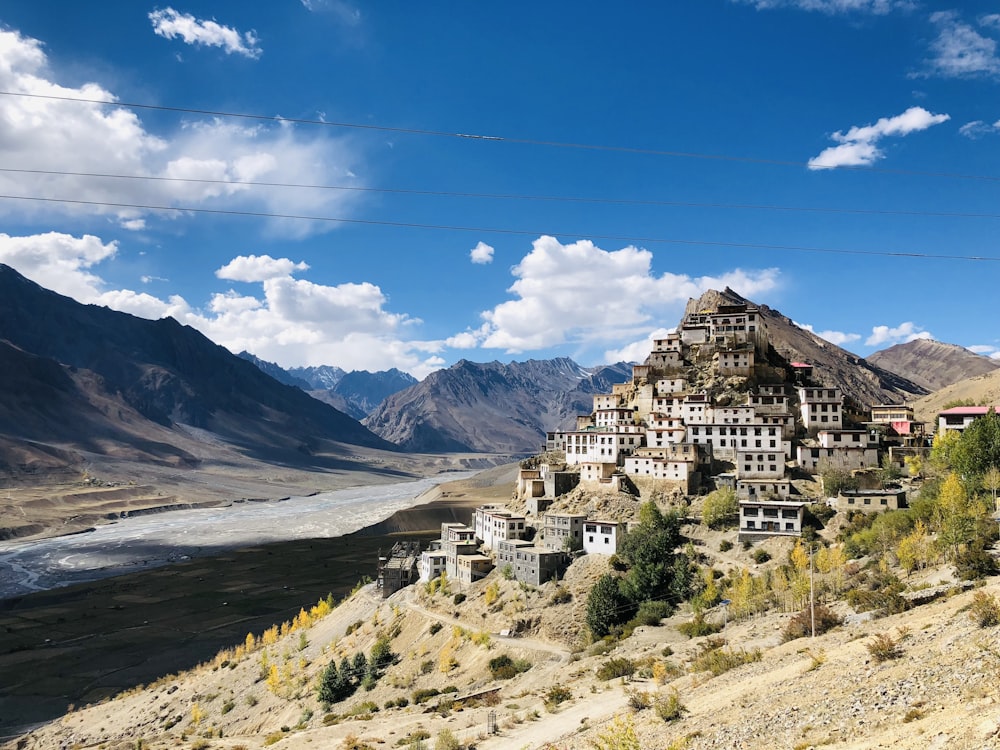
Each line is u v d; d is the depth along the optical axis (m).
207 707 170.00
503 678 131.38
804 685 54.81
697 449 196.62
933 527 123.31
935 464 169.50
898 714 41.84
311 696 156.12
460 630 156.38
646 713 65.50
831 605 99.38
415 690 140.38
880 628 69.38
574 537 176.75
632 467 195.38
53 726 170.75
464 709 107.31
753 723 49.91
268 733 137.50
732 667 74.94
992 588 69.62
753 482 176.38
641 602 145.25
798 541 151.50
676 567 152.75
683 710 60.91
